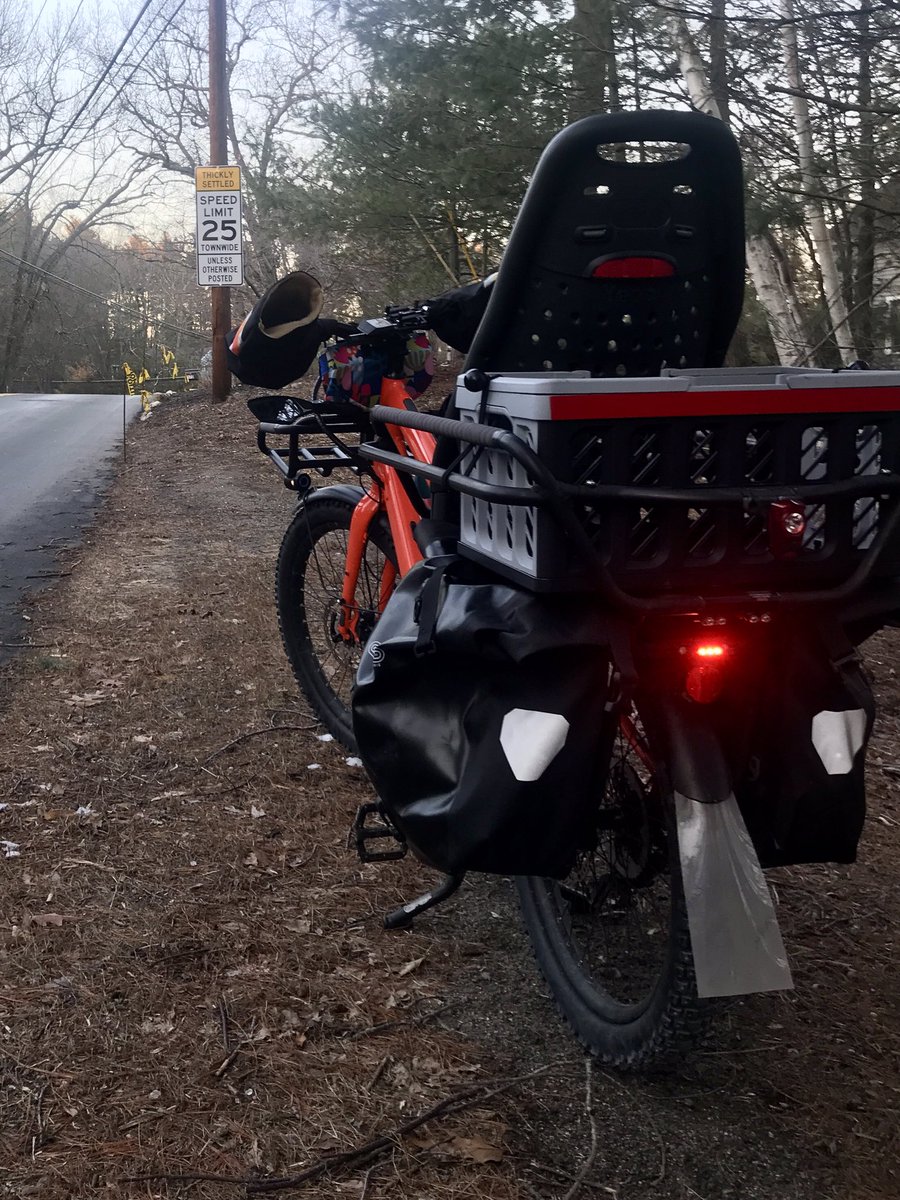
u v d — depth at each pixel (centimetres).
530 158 905
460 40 866
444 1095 238
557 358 243
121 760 402
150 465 1241
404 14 874
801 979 280
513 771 204
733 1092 241
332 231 1348
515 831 207
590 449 199
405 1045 254
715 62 709
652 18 728
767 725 218
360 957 286
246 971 278
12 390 5328
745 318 853
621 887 252
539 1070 247
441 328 321
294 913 304
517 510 210
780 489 200
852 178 675
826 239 754
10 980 271
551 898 270
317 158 1291
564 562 201
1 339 5284
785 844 217
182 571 702
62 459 1321
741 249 242
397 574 368
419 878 324
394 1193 212
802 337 804
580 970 259
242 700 462
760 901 207
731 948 205
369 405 345
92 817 356
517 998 273
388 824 306
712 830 208
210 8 1722
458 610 218
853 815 213
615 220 230
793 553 209
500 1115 233
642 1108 236
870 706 214
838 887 323
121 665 508
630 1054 234
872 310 798
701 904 206
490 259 1249
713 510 206
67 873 322
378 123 1128
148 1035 253
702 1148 225
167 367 4706
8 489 1077
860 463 211
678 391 197
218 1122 228
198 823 354
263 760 403
